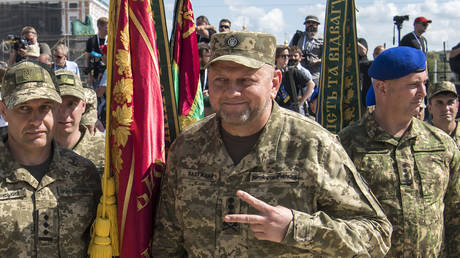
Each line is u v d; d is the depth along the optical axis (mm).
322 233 1883
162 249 2207
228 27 7730
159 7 2781
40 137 2213
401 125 2627
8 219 2146
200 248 2078
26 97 2115
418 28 7906
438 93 4195
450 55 9359
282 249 1990
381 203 2520
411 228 2475
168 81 2787
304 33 7969
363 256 1957
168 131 2787
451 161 2625
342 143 2689
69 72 3182
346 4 3176
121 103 2287
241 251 2014
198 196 2092
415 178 2529
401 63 2490
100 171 3139
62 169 2324
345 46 3188
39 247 2193
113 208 2277
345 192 2023
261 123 2096
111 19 2301
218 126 2143
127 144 2277
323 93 3258
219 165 2094
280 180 2027
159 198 2273
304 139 2066
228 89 1967
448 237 2703
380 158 2564
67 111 3102
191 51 2980
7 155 2240
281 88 6180
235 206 2041
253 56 1983
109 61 2295
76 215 2291
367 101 3854
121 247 2240
